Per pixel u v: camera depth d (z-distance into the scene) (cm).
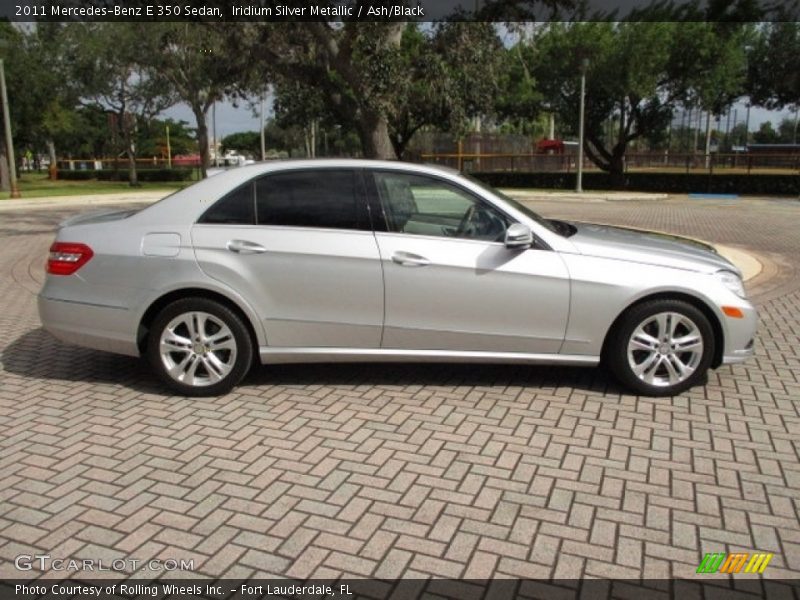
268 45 1227
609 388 537
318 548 329
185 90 3916
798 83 3475
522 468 407
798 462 417
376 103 1174
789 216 2047
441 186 514
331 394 525
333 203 511
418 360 516
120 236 514
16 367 595
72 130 4662
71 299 519
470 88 1268
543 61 3391
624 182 3638
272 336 512
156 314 522
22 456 423
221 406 502
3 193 3403
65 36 3959
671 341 512
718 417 484
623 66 3192
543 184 3866
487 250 504
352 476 397
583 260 505
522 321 507
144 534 340
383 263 500
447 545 330
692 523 350
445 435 452
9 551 326
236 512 360
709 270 513
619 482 391
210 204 514
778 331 718
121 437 450
